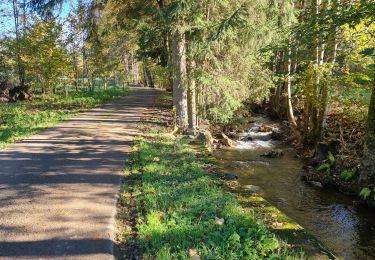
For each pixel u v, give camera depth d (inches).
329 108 548.4
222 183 259.4
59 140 389.4
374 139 302.5
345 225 265.9
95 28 557.3
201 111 577.0
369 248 230.4
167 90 1416.1
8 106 718.5
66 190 230.7
